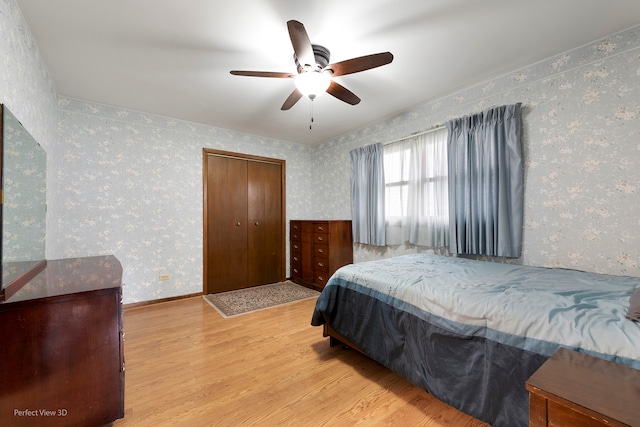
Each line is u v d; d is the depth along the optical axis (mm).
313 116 3387
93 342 1242
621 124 1870
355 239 3793
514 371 1126
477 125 2498
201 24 1743
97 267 1742
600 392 649
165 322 2725
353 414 1452
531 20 1738
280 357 2045
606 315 1083
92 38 1871
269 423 1392
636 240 1821
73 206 2850
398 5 1599
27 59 1728
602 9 1649
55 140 2602
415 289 1601
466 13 1670
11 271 1285
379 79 2482
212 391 1648
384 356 1702
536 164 2238
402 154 3256
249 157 4125
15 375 1090
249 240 4133
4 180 1215
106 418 1271
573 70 2059
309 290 3922
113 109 3066
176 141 3484
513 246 2297
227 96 2787
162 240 3383
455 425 1368
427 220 2977
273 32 1824
